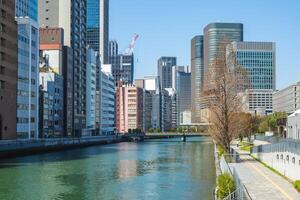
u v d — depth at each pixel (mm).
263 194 44125
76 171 92438
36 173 88250
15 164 107250
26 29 177500
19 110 170750
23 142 141625
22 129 172875
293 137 124562
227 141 93688
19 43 171875
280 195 43500
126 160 122688
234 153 95750
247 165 75438
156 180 77250
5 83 153750
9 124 156500
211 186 69250
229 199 37969
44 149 159250
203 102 111812
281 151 61656
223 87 92250
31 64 181750
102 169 96750
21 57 173000
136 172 90750
